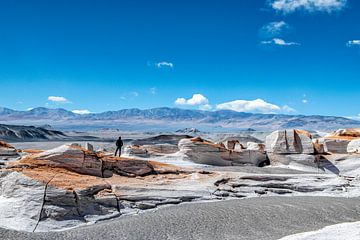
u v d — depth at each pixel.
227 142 60.22
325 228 25.31
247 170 45.62
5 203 26.06
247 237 24.45
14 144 155.25
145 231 24.78
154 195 31.19
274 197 35.59
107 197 28.72
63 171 30.23
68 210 26.30
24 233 23.34
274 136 52.25
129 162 34.66
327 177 40.94
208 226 26.14
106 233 24.23
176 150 57.44
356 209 31.91
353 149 56.16
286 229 26.28
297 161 50.12
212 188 34.66
